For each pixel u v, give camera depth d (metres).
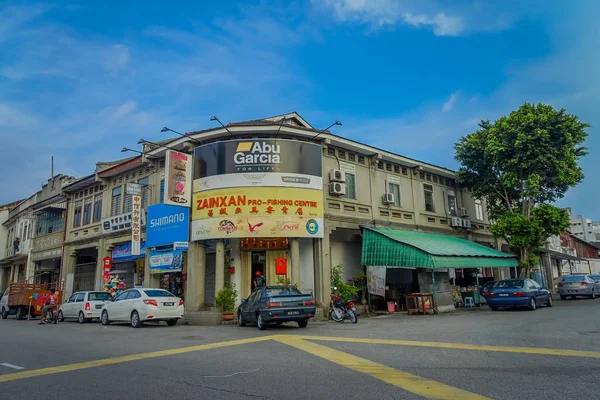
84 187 27.16
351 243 21.91
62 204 29.03
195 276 18.16
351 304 15.71
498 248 29.72
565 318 13.90
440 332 11.27
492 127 24.56
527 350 8.22
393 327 13.03
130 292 17.02
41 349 10.15
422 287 20.22
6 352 9.77
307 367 7.23
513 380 6.07
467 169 26.52
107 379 6.72
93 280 25.94
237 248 18.81
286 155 18.00
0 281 37.56
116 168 24.02
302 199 17.89
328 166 20.25
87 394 5.91
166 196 17.77
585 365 6.89
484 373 6.51
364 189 21.78
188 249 18.62
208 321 17.00
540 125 22.86
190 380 6.53
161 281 21.50
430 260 17.41
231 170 17.72
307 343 9.83
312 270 19.22
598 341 9.12
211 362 7.86
